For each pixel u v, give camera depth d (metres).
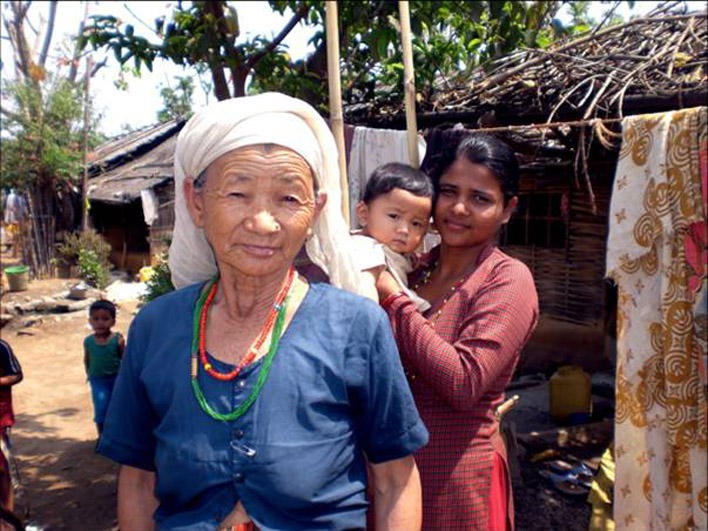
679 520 2.34
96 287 14.18
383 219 1.91
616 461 2.51
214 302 1.41
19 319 11.91
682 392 2.27
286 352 1.30
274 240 1.29
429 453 1.87
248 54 4.52
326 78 4.62
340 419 1.31
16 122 16.12
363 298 1.38
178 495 1.31
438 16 4.57
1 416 3.85
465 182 1.92
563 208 7.21
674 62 3.73
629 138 2.35
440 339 1.76
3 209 23.25
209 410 1.28
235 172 1.27
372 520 1.53
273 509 1.26
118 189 15.75
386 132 3.03
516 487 4.56
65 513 4.55
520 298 1.83
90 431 6.35
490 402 1.91
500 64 4.50
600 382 6.57
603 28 4.46
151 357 1.37
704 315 2.19
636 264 2.38
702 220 2.16
